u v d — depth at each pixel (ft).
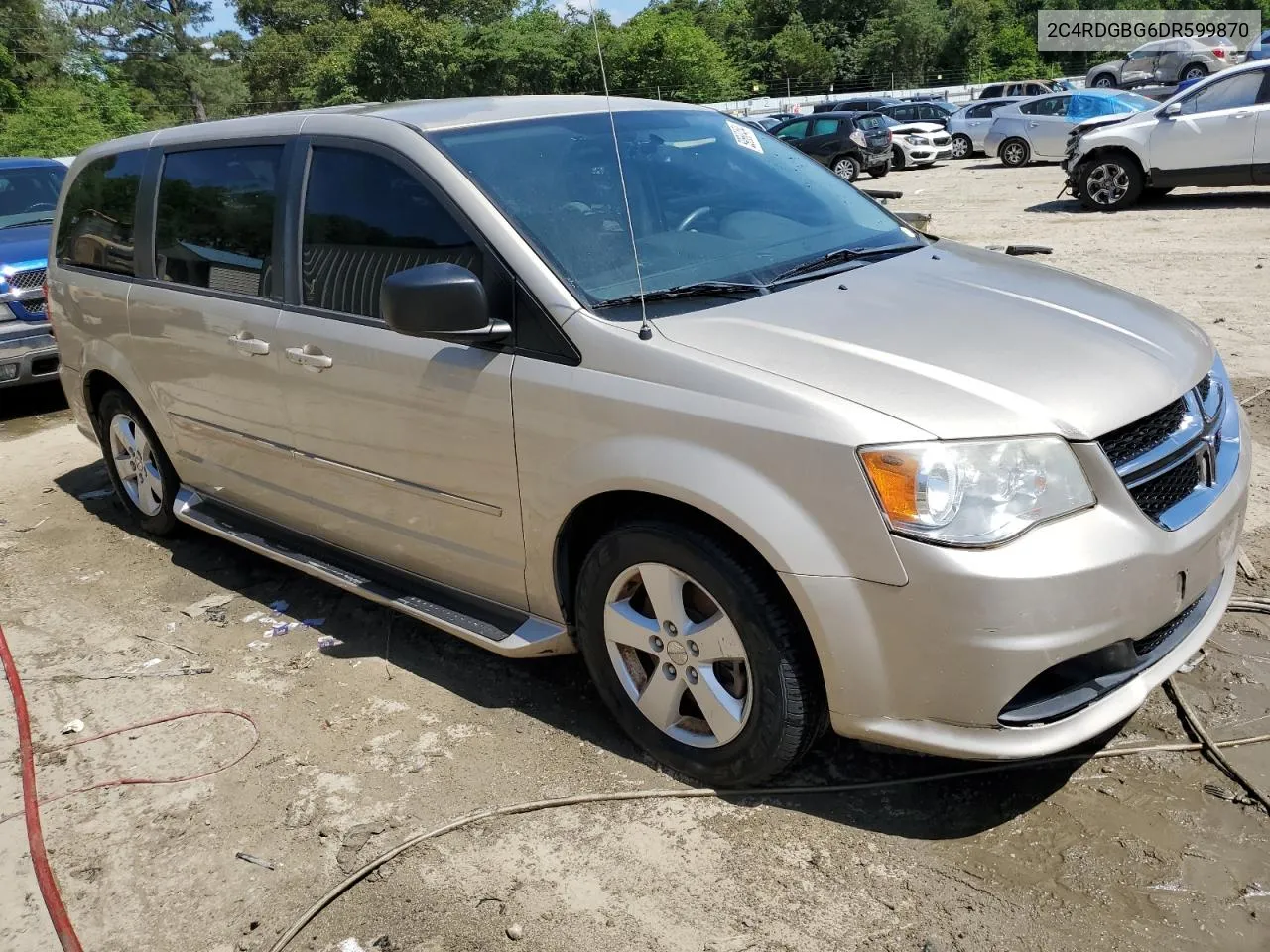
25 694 12.44
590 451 9.24
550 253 9.96
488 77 138.41
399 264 10.89
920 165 78.07
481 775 10.13
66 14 184.96
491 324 9.78
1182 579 8.47
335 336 11.45
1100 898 8.01
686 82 138.10
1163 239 35.65
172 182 14.32
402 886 8.78
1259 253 31.55
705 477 8.49
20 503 19.49
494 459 10.10
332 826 9.60
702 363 8.71
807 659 8.65
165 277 14.29
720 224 11.45
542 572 10.16
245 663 12.69
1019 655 7.77
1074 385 8.37
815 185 13.05
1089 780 9.32
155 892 9.02
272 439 12.80
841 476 7.96
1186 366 9.25
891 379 8.33
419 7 164.55
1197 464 9.00
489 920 8.32
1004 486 7.80
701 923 8.10
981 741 8.07
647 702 9.81
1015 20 213.25
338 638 13.16
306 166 12.13
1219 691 10.43
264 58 207.72
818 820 9.09
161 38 198.18
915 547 7.78
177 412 14.49
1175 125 41.93
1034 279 10.99
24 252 24.90
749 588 8.60
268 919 8.58
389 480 11.34
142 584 15.29
